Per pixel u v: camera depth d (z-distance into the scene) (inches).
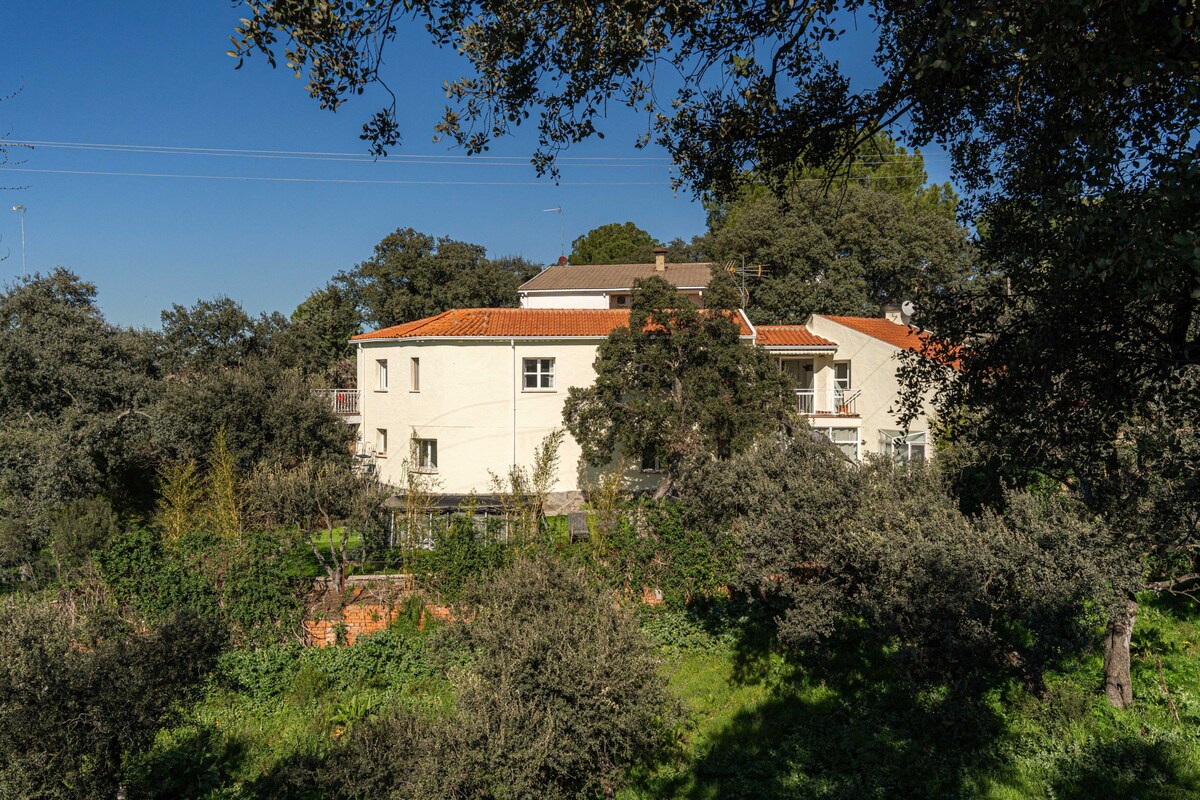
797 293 1648.6
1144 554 379.6
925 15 258.1
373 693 511.8
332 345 1637.6
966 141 316.5
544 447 908.6
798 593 456.8
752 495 519.8
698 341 901.2
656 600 617.0
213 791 408.8
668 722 400.2
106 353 1027.9
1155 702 441.1
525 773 310.8
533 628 353.1
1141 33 179.9
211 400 940.6
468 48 292.2
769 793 398.0
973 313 294.2
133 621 528.1
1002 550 368.2
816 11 281.7
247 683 520.1
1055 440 272.7
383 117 293.0
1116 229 198.7
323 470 748.6
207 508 765.9
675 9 269.0
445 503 986.1
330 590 606.5
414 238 1732.3
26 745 307.1
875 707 478.0
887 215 1686.8
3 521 740.0
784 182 341.4
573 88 310.2
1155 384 239.5
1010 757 404.2
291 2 241.8
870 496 453.1
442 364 1067.9
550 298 1795.0
